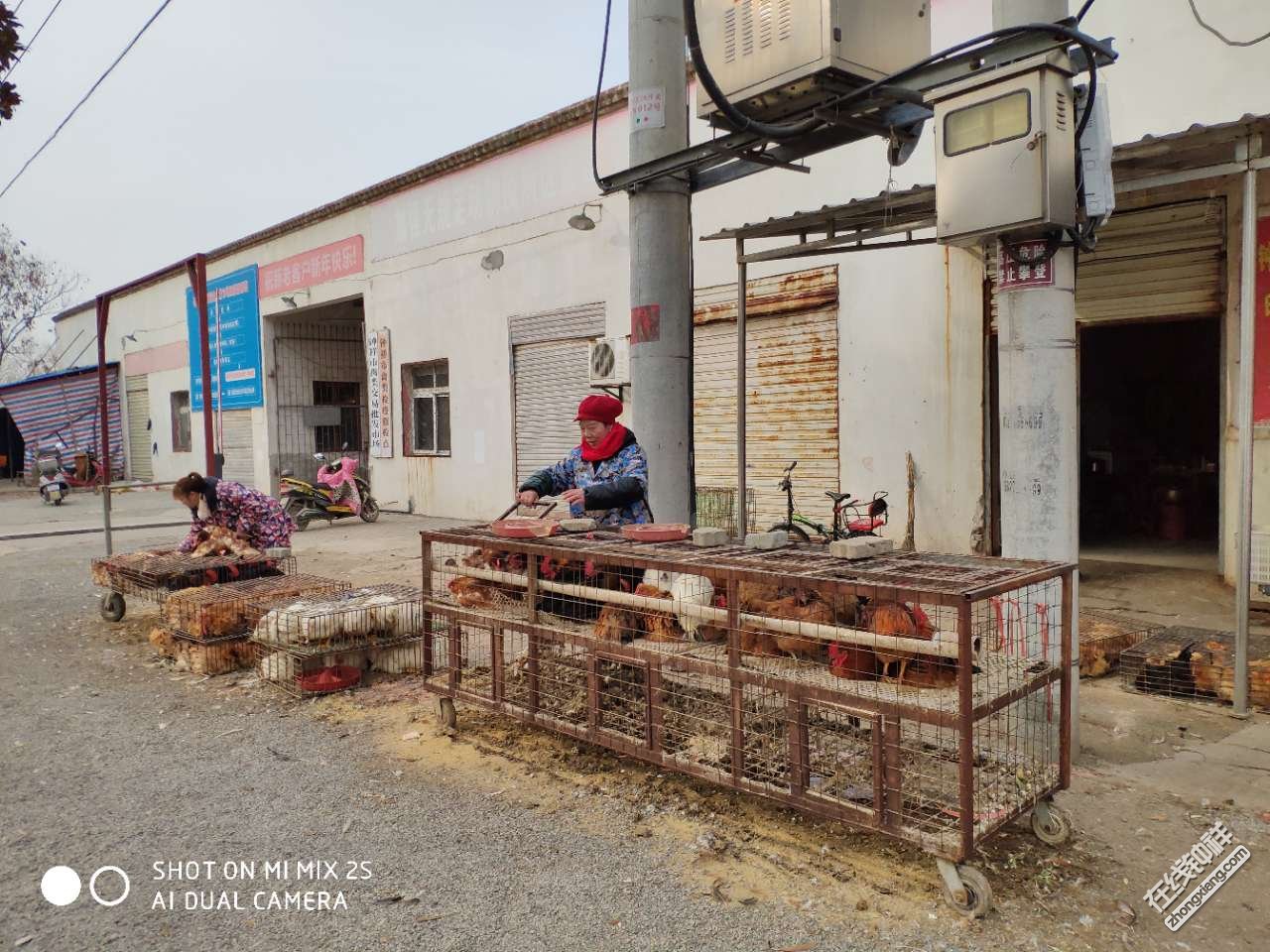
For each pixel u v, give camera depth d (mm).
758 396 9445
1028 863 2973
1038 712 3678
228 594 5730
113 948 2633
